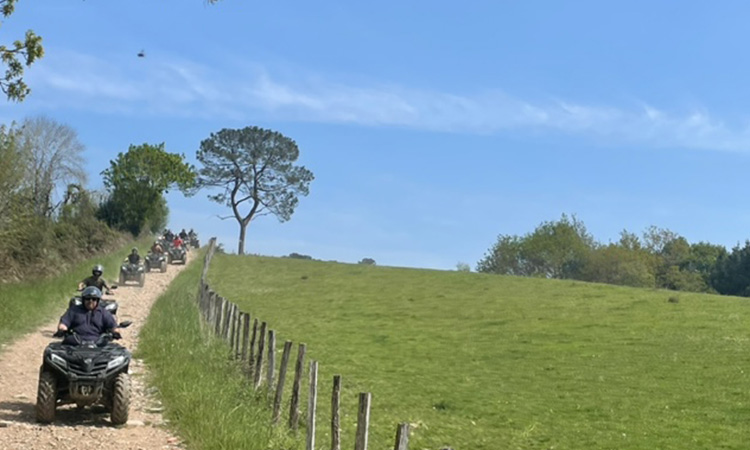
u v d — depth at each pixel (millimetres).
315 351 32906
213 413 13828
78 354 13938
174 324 26891
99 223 61719
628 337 36281
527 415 22141
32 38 21594
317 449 15156
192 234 93250
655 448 18781
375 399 23375
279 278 65375
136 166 84938
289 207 110312
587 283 60625
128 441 12844
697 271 115812
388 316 45688
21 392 16719
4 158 31531
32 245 37719
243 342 21672
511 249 108938
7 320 25625
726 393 25156
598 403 23797
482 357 32125
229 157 108188
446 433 19500
